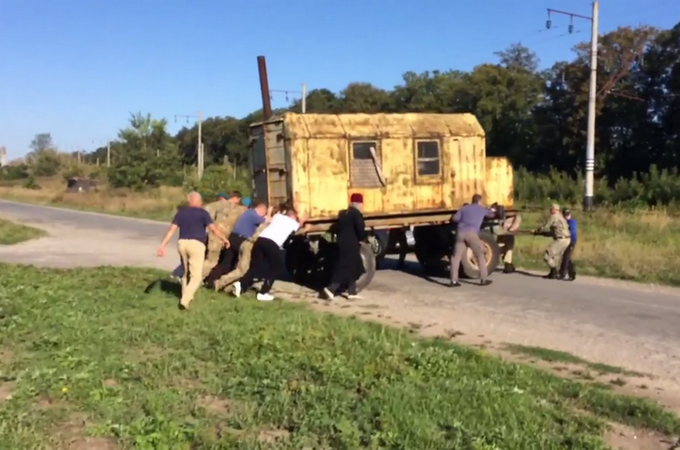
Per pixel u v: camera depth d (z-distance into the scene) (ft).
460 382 24.54
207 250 45.01
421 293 46.91
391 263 62.49
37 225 108.68
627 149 168.35
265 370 25.62
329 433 19.84
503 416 21.27
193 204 38.91
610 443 20.39
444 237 54.08
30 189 261.44
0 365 26.27
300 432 19.92
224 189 137.80
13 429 19.94
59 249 73.31
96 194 184.03
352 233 44.47
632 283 52.16
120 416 21.07
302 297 44.57
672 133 163.32
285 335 31.04
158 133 198.59
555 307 42.06
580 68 169.17
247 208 47.01
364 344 29.71
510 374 26.05
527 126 186.39
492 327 36.11
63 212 148.36
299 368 25.95
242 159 282.56
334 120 49.44
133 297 40.86
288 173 47.96
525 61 228.63
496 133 195.42
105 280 47.60
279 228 42.86
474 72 201.98
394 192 50.93
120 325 33.19
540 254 64.90
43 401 22.57
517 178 156.56
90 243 80.18
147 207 146.61
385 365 26.37
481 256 50.26
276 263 42.60
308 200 47.85
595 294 46.93
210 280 45.14
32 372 25.02
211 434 20.02
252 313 36.70
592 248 64.80
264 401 22.36
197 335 31.50
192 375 25.46
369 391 23.21
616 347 32.30
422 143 52.01
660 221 91.09
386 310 40.52
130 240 84.17
